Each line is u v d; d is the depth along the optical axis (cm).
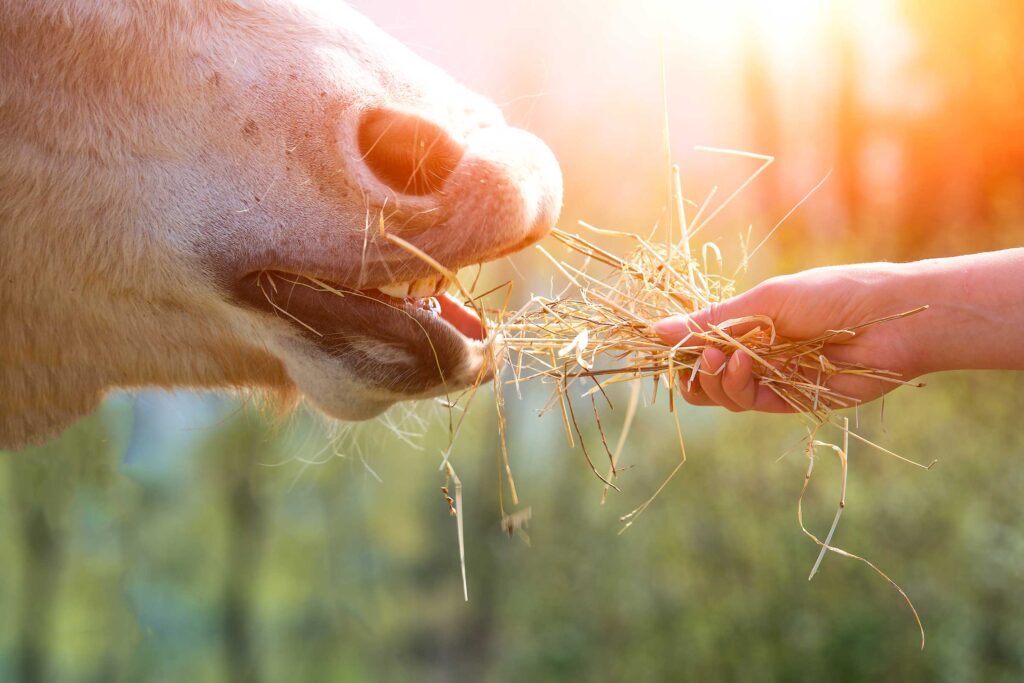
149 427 1224
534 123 830
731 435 765
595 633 868
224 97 173
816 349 194
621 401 846
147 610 1630
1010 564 572
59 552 1389
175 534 1623
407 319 175
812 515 685
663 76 230
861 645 624
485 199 169
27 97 175
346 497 1545
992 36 716
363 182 168
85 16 174
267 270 175
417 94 174
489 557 1052
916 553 628
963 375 621
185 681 1673
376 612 1655
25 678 1446
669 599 789
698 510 764
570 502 930
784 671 660
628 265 219
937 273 189
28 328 189
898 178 741
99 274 181
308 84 172
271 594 1766
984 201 718
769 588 700
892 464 638
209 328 187
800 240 742
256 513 1638
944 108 731
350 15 183
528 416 923
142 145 175
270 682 1720
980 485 606
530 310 211
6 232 179
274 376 201
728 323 194
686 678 746
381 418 258
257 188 172
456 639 1203
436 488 1466
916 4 738
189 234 175
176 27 175
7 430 206
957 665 586
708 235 745
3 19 173
